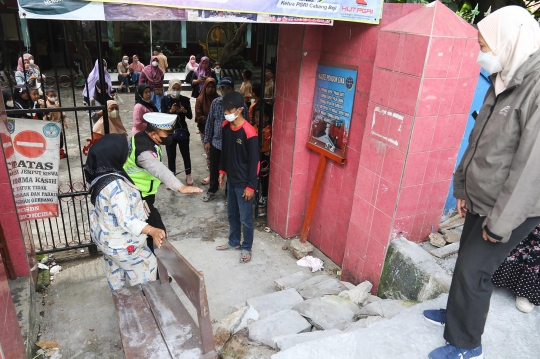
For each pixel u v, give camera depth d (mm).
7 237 3170
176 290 3818
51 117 5203
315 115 4207
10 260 3252
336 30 3797
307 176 4566
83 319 3395
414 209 3402
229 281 4023
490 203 1894
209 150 5445
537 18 4848
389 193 3326
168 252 2494
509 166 1788
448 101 3080
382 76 3230
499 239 1753
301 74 4043
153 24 15734
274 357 2193
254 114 4938
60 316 3418
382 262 3482
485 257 1886
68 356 3025
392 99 3168
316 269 4262
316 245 4664
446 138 3232
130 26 15266
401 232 3439
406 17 3094
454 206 4109
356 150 3828
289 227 4766
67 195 3912
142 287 2822
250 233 4254
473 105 3889
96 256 4258
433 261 3193
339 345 2266
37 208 3713
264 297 3418
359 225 3707
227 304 3699
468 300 1930
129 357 2195
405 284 3256
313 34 3936
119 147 2742
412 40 2926
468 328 1965
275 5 2914
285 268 4293
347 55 3727
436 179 3379
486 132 1879
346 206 4074
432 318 2404
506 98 1800
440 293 2945
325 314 3010
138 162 3193
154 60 10297
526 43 1700
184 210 5383
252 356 2570
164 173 3133
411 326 2400
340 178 4098
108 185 2668
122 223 2660
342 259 4270
